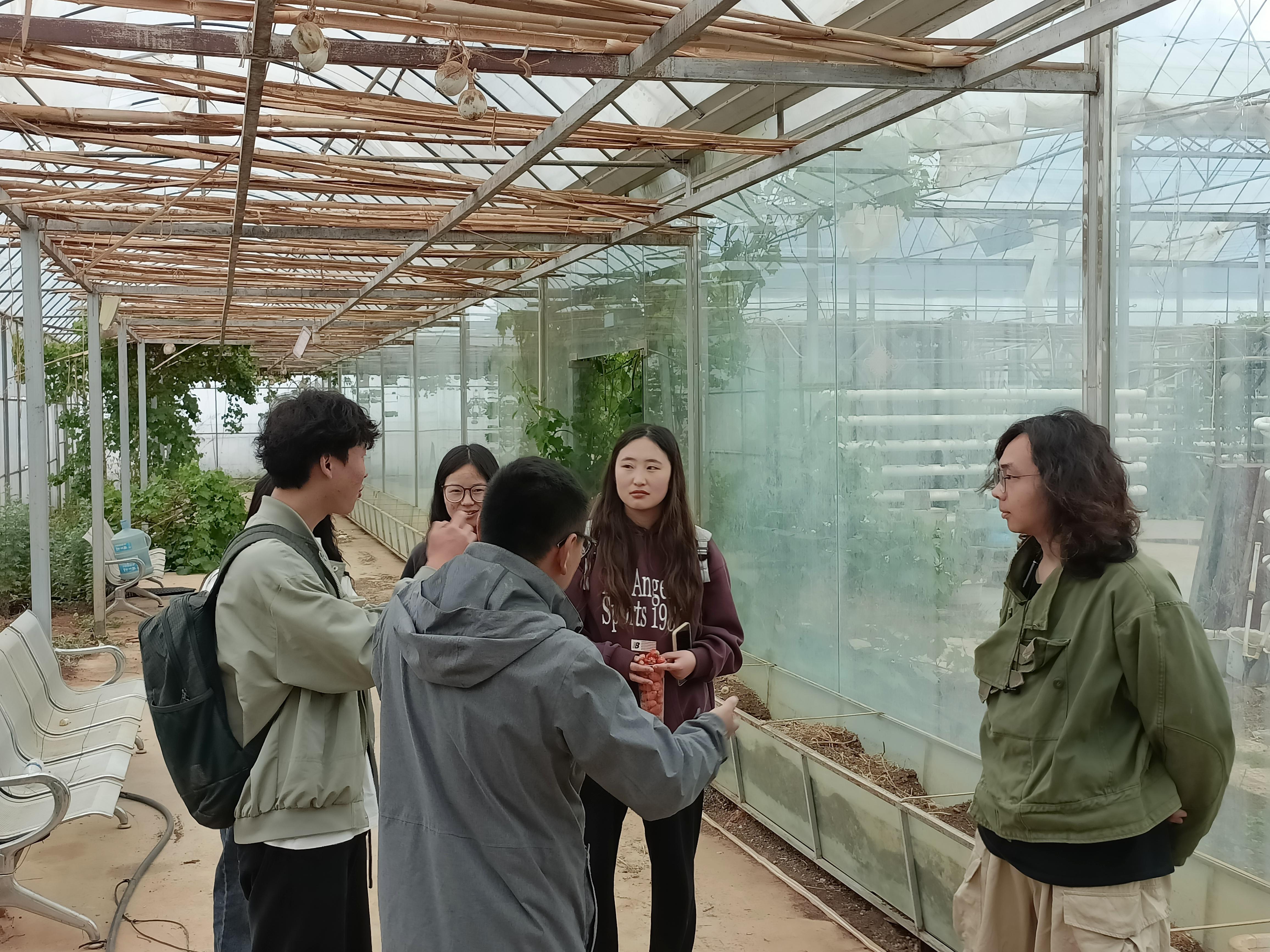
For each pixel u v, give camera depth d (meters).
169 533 12.85
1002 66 2.65
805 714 4.84
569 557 1.96
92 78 2.94
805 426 4.79
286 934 2.40
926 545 3.93
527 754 1.76
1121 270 3.00
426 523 13.35
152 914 3.90
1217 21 2.66
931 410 3.84
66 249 6.73
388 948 1.82
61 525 11.76
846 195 4.37
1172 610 2.03
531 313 8.90
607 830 2.83
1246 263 2.59
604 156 5.98
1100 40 3.00
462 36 2.46
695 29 2.27
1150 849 2.09
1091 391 3.07
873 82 2.71
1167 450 2.86
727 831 4.61
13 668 4.45
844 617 4.51
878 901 3.72
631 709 1.80
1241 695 2.68
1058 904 2.12
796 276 4.80
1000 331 3.46
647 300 6.56
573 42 2.54
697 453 5.89
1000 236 3.45
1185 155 2.76
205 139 6.40
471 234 5.70
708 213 5.64
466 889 1.76
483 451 3.32
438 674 1.78
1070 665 2.13
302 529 2.53
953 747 3.77
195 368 16.89
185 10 2.38
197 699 2.35
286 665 2.34
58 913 3.63
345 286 8.84
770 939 3.57
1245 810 2.69
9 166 7.28
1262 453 2.56
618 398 7.36
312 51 2.06
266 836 2.35
